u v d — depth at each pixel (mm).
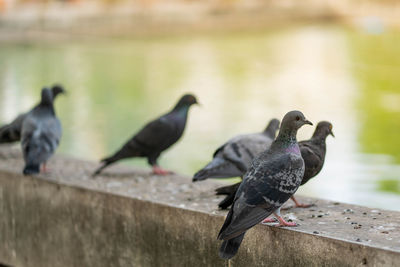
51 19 43438
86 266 5820
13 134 7574
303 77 27703
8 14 42281
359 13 52281
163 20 47875
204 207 5004
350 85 25516
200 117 18438
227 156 5609
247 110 19562
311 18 52188
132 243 5410
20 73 27719
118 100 21812
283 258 4371
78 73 28438
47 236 6125
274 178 4141
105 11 45875
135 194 5500
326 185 10328
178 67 30828
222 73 28953
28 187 6254
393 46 38844
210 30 49031
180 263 5070
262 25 50812
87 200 5727
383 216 4754
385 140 14508
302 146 5125
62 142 15250
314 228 4379
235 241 3928
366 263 3930
